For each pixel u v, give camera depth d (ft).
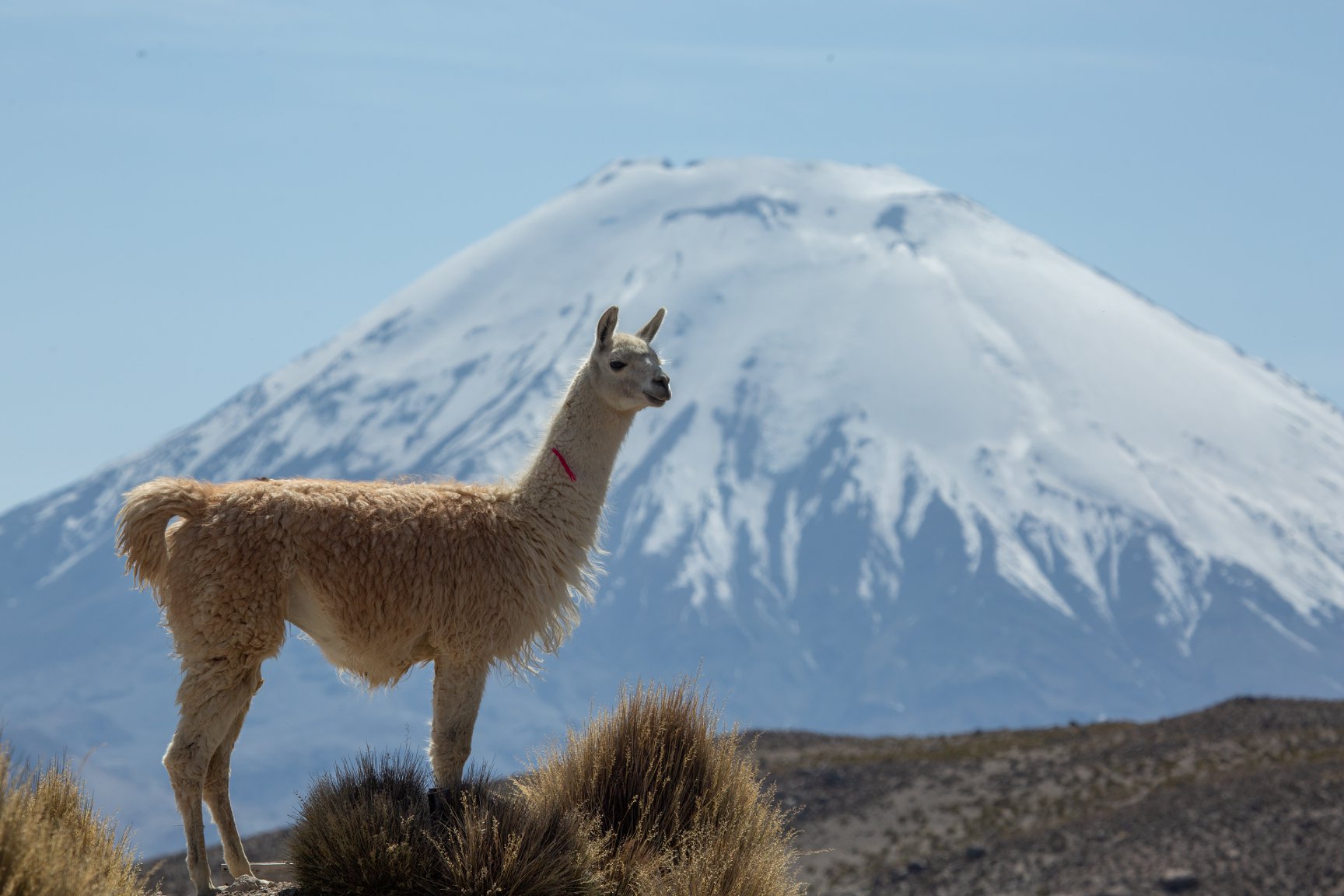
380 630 108.58
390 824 101.91
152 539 107.04
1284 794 557.33
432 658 113.70
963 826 623.36
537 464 119.34
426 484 116.88
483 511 114.21
